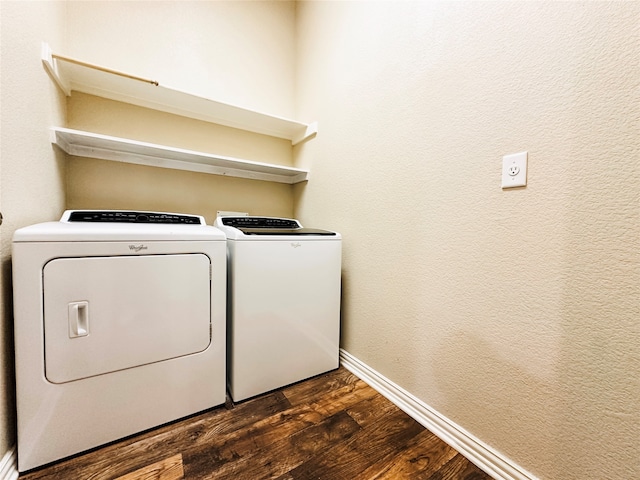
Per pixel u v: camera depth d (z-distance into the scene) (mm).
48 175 1151
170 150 1478
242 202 2014
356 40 1494
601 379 687
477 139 940
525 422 832
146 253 996
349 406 1234
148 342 1015
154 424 1044
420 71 1141
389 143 1298
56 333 859
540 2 772
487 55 905
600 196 675
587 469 713
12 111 854
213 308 1154
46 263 835
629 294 639
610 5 649
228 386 1312
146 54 1614
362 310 1483
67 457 897
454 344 1029
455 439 1013
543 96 770
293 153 2201
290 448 982
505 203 867
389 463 934
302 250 1374
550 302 772
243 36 1962
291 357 1376
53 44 1203
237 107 1681
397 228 1265
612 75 650
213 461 918
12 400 853
